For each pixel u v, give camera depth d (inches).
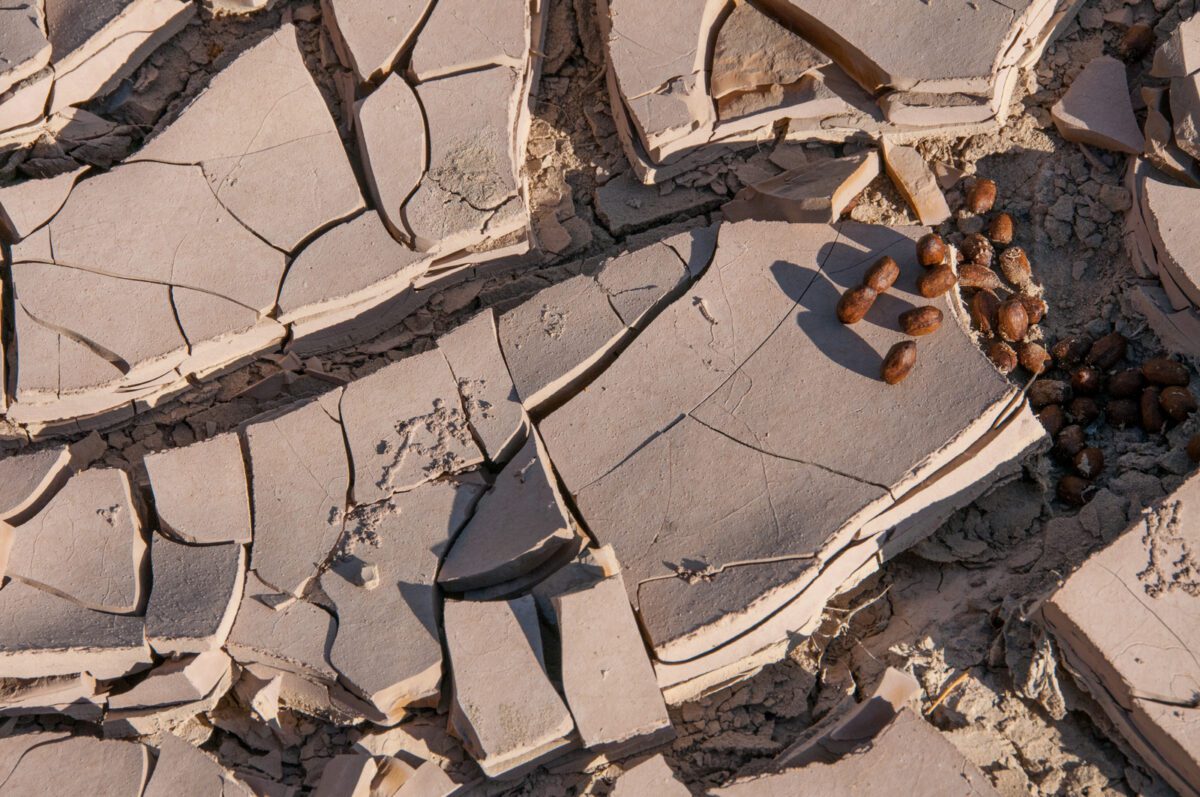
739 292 24.7
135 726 23.1
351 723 23.2
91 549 23.5
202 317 24.9
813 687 23.5
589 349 24.4
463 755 22.8
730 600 22.8
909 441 23.5
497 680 22.3
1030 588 23.5
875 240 25.0
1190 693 22.1
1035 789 22.4
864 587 24.5
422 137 25.5
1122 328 25.6
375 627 22.9
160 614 23.0
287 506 23.7
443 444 23.9
